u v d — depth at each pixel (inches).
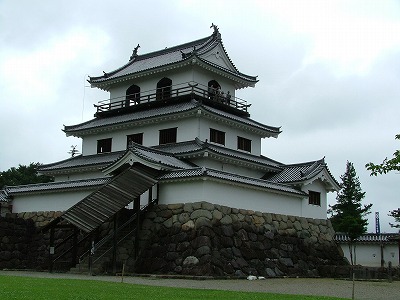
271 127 1699.1
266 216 1283.2
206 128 1488.7
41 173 1712.6
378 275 1235.2
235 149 1590.8
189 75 1598.2
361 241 1797.5
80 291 573.6
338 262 1450.5
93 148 1701.5
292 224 1370.6
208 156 1364.4
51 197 1413.6
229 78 1720.0
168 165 1206.9
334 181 1550.2
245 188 1233.4
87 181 1364.4
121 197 1106.7
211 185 1139.3
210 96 1626.5
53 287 619.8
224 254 1095.0
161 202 1195.3
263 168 1553.9
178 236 1117.7
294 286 901.8
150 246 1152.2
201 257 1050.7
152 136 1552.7
